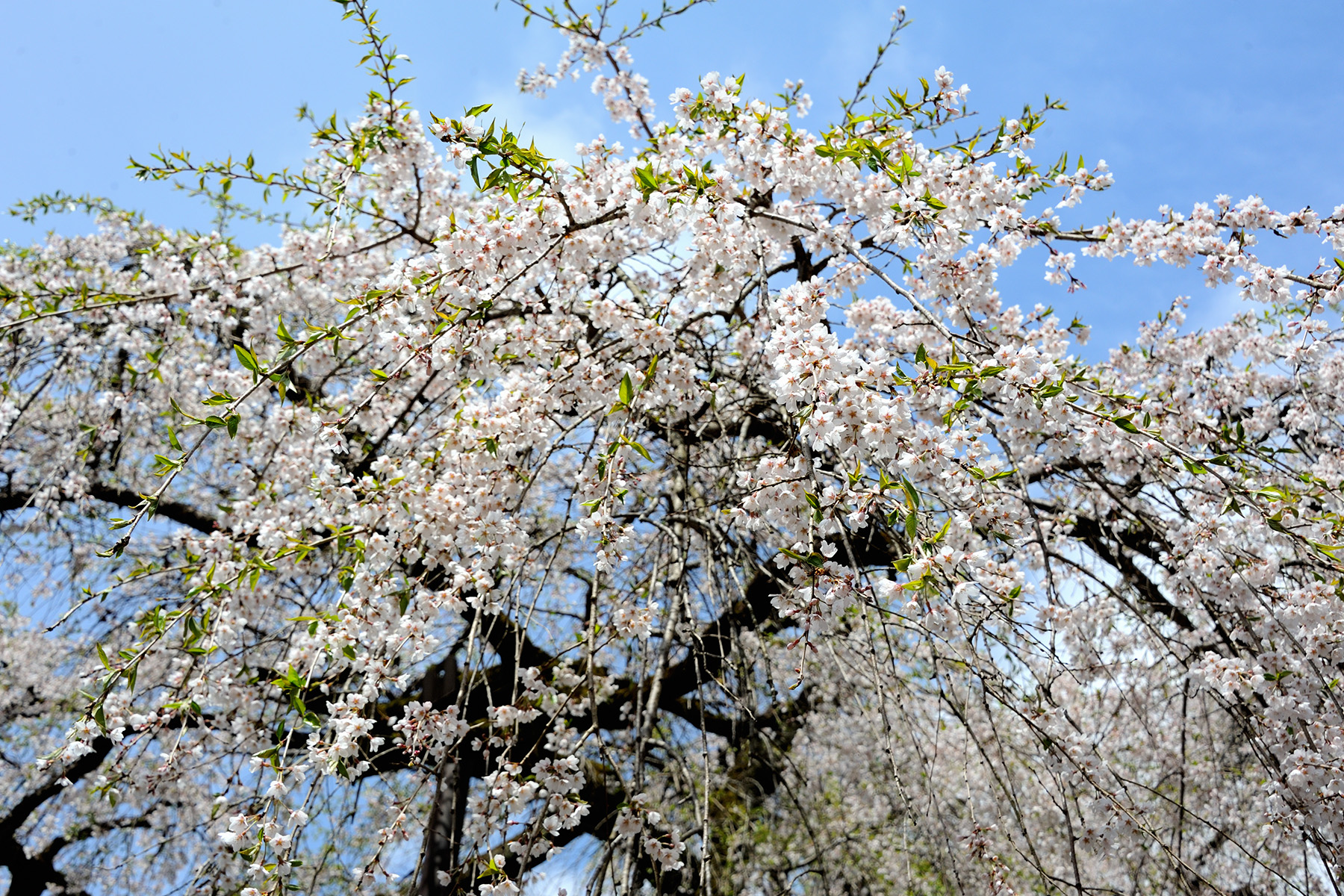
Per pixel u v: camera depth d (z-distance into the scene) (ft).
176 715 12.29
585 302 10.48
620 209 9.39
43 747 20.80
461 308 9.13
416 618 9.21
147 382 18.21
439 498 9.42
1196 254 11.11
